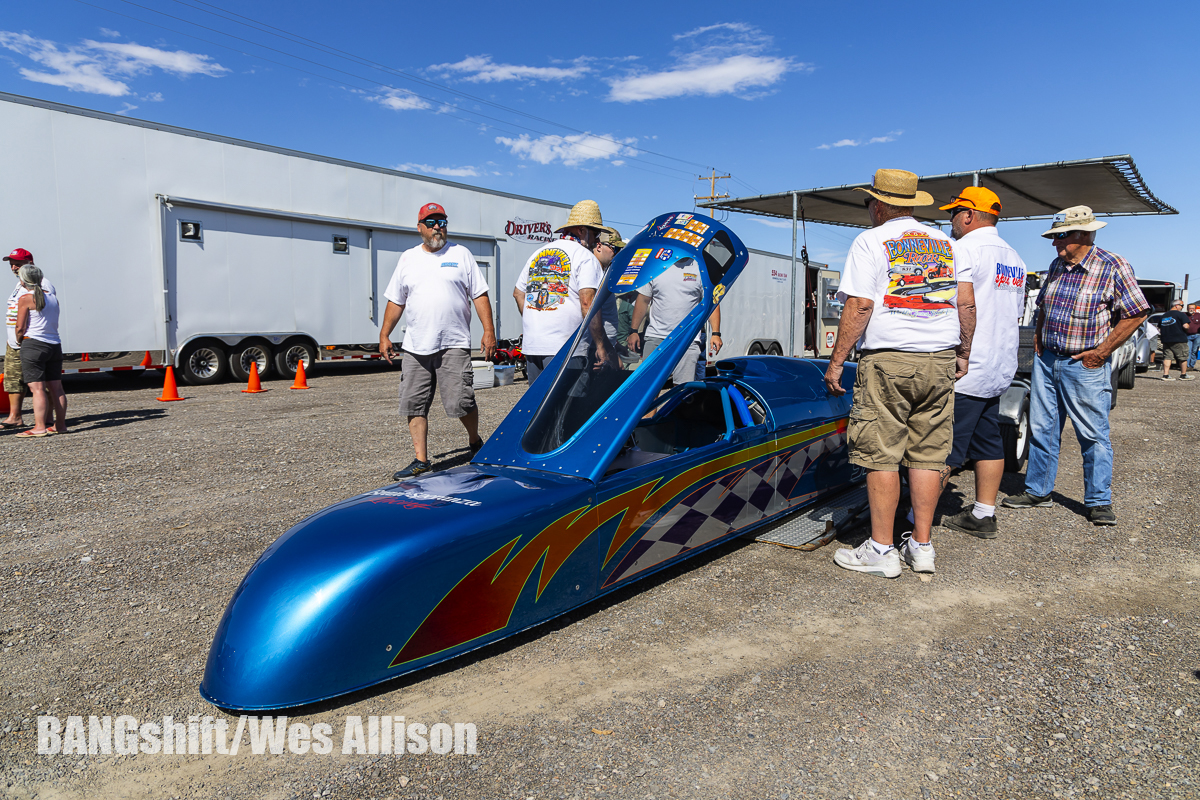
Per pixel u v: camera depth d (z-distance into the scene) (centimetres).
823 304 2020
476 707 239
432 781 201
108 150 1030
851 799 192
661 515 319
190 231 1120
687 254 353
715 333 423
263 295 1215
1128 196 990
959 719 229
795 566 364
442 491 281
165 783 202
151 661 270
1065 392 444
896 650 277
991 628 296
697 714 233
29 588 337
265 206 1205
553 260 477
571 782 200
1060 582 346
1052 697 242
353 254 1333
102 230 1031
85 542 399
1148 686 248
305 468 575
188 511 457
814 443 425
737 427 390
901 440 343
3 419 798
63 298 1000
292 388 1157
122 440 690
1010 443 557
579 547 284
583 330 346
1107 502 434
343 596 230
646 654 274
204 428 762
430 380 522
